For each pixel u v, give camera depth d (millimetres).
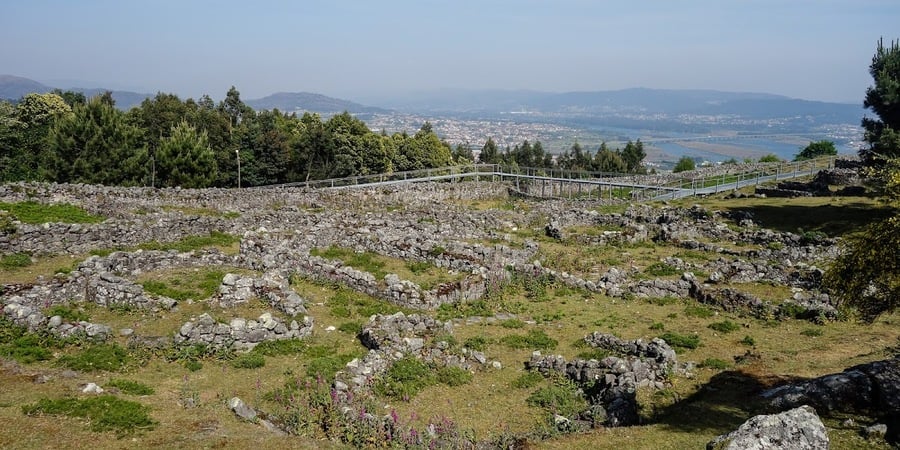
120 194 48438
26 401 16125
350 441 16188
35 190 44094
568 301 32719
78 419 15422
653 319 29859
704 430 17172
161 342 22438
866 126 58219
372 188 68625
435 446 16281
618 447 16172
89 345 22062
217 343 22938
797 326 28516
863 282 17422
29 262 32812
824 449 12430
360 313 28719
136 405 16500
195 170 66750
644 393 20812
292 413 17469
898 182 18141
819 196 59562
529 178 85688
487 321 28938
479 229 48312
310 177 87938
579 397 20719
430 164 107875
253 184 84000
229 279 27750
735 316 30328
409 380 21094
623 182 77312
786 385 19469
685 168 116438
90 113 62375
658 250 43750
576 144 136125
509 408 19969
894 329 27281
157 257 31859
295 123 109500
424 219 51656
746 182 74062
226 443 15008
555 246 45156
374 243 39562
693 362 23984
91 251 35656
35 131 75562
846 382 17656
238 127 92938
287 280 31031
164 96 90500
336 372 21281
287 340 24156
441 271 35875
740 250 42219
